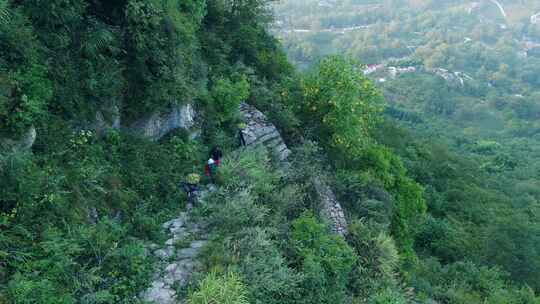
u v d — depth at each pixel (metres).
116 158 9.10
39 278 6.05
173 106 11.12
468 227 25.05
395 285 11.63
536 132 90.62
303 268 8.90
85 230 7.03
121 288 6.89
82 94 8.50
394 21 194.38
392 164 16.62
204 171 10.99
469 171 39.75
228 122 13.32
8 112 6.72
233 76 14.70
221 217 9.10
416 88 118.25
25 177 6.55
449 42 171.12
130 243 7.84
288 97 15.70
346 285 10.61
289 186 11.35
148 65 9.87
